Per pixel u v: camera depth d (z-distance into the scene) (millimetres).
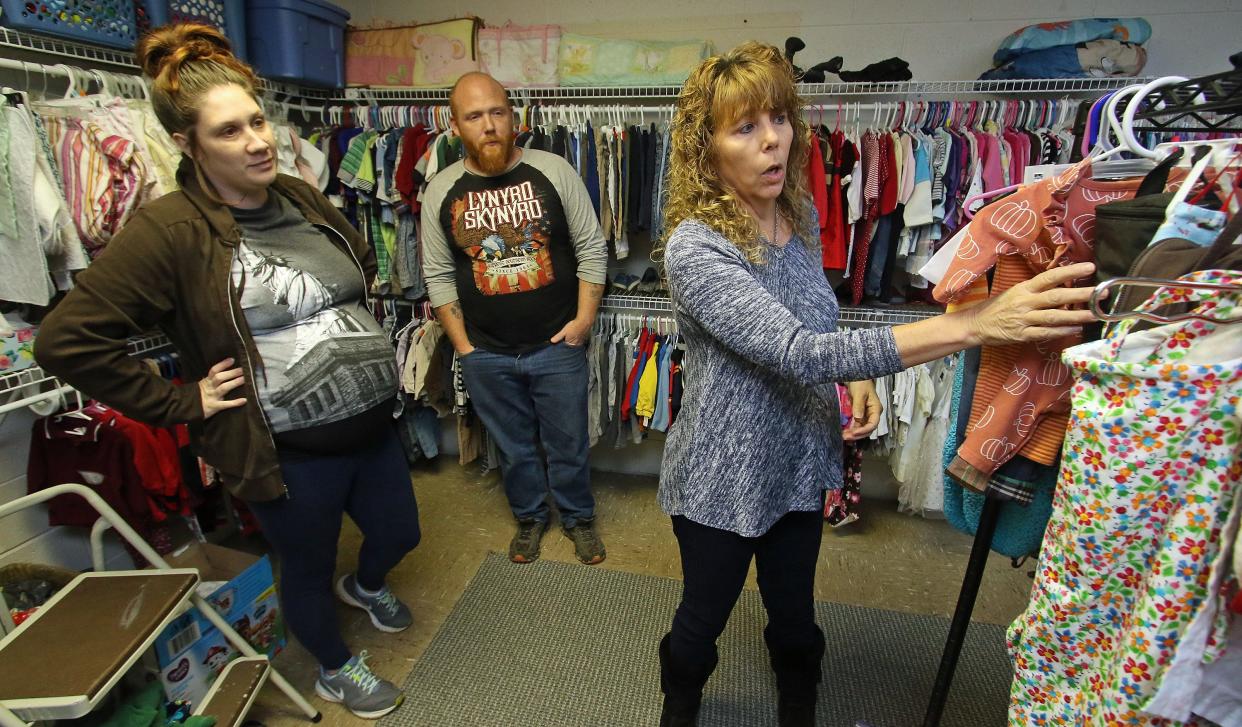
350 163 2289
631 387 2266
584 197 1908
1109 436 631
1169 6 2018
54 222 1476
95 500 1223
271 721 1491
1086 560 682
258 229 1152
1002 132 1979
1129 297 648
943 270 806
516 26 2348
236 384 1122
